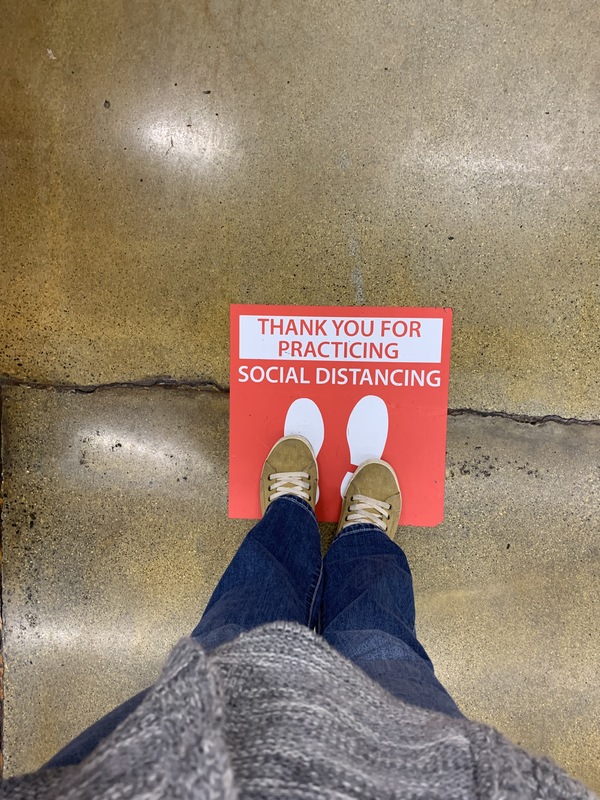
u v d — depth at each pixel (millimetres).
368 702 674
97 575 1452
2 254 1394
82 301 1399
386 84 1304
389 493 1384
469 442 1392
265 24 1302
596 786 1388
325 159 1330
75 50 1335
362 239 1350
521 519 1389
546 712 1400
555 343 1352
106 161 1361
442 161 1319
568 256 1327
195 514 1435
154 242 1374
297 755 533
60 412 1429
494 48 1282
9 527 1452
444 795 518
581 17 1264
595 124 1290
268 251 1364
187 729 486
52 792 529
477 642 1406
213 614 1106
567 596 1390
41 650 1468
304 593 1279
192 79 1326
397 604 1243
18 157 1369
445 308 1359
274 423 1418
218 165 1347
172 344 1400
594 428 1363
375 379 1395
